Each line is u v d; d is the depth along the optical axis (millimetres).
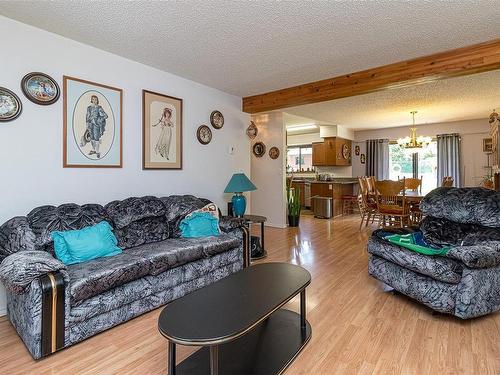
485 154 6508
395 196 4996
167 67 3379
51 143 2559
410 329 2080
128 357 1799
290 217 5941
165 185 3549
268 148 5930
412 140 5879
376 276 2799
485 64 2787
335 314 2305
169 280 2461
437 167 7035
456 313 2098
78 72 2721
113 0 2059
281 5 2131
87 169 2809
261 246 3844
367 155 8094
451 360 1732
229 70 3482
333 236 5039
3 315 2312
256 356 1753
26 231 2148
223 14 2246
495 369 1652
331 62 3236
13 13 2232
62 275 1837
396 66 3270
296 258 3770
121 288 2143
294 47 2842
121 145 3078
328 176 8023
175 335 1316
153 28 2467
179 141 3699
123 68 3082
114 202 2863
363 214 5992
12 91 2330
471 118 6473
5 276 1731
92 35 2590
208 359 1766
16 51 2348
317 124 7465
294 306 2447
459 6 2166
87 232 2404
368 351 1829
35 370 1670
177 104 3664
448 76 3094
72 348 1880
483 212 2408
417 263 2266
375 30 2518
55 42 2564
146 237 2848
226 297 1713
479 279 2092
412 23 2406
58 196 2613
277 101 4324
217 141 4273
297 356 1778
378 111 5715
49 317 1766
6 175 2318
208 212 3314
